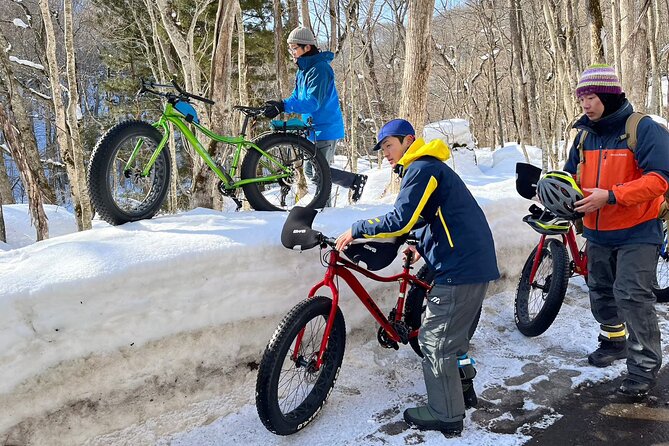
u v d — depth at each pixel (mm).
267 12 15602
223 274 2959
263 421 2643
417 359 3555
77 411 2543
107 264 2627
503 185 5859
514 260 4719
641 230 3029
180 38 5680
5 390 2324
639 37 8000
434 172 2605
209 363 2951
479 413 2957
